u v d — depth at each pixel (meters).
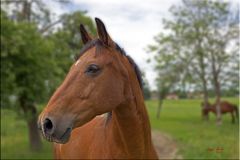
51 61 11.06
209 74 21.38
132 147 2.94
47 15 14.51
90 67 2.61
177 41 21.61
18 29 10.06
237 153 8.52
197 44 20.38
